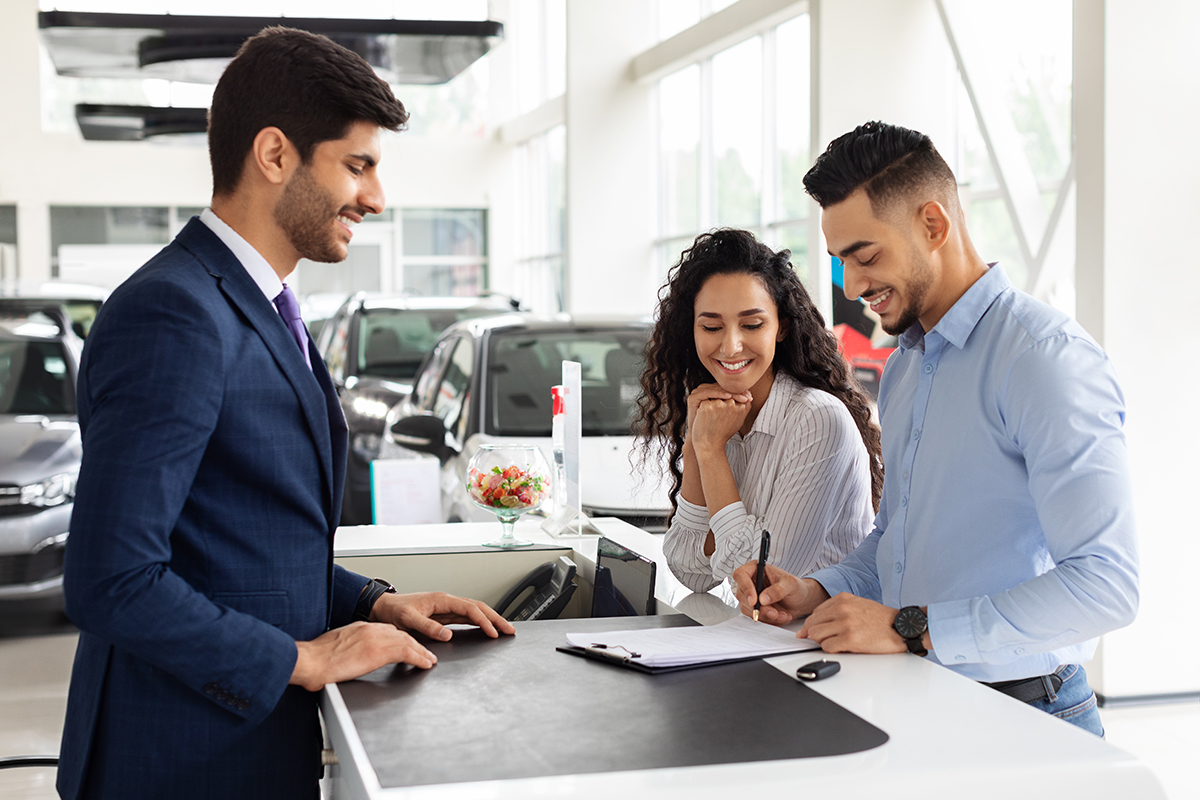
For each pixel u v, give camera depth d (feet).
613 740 3.78
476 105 51.72
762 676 4.55
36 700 12.89
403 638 4.78
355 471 17.88
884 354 18.66
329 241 4.86
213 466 4.56
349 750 3.73
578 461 8.43
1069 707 5.11
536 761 3.59
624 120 35.73
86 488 4.17
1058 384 4.65
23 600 14.82
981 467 5.05
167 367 4.25
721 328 6.28
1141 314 13.26
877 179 5.05
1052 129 18.17
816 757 3.60
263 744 4.64
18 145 46.09
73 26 18.10
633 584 6.34
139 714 4.57
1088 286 13.46
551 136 47.19
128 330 4.30
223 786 4.58
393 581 7.73
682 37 31.76
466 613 5.46
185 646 4.24
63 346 17.49
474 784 3.40
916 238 5.09
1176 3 13.20
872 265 5.17
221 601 4.57
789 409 6.40
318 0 19.16
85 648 4.89
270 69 4.64
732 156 31.14
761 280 6.30
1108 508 4.45
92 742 4.68
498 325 15.87
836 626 4.83
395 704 4.26
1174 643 13.37
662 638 5.16
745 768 3.51
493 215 51.42
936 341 5.27
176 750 4.54
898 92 19.71
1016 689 5.03
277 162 4.68
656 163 35.99
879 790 3.43
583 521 8.80
